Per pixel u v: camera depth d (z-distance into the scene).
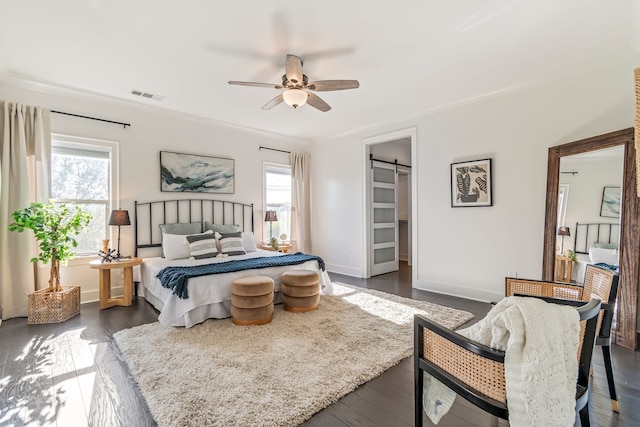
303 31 2.42
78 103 3.66
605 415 1.65
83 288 3.70
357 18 2.26
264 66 3.00
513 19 2.27
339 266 5.67
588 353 1.21
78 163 3.72
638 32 2.36
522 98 3.45
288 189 5.94
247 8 2.14
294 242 5.87
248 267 3.32
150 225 4.22
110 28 2.37
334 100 3.93
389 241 5.86
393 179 6.04
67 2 2.06
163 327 2.84
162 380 1.94
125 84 3.41
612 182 2.66
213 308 3.03
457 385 1.24
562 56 2.82
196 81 3.34
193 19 2.26
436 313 3.26
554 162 3.17
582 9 2.14
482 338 1.20
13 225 2.94
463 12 2.19
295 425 1.56
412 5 2.12
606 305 1.67
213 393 1.80
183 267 3.29
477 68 3.06
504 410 1.09
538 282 2.16
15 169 3.18
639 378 2.01
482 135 3.78
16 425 1.57
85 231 3.77
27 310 3.16
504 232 3.61
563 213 3.07
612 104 2.88
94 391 1.87
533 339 1.02
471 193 3.86
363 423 1.60
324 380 1.94
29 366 2.17
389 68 3.05
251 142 5.35
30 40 2.53
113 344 2.53
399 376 2.05
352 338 2.59
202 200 4.74
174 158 4.43
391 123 4.81
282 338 2.58
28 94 3.33
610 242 2.65
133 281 4.02
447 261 4.12
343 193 5.60
